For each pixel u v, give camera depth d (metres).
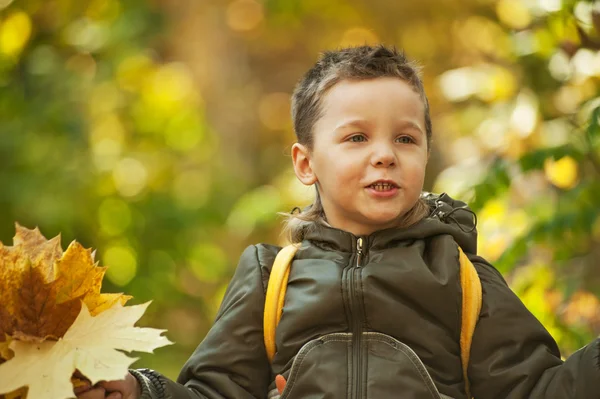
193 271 10.45
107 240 9.87
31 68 9.91
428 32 12.56
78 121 9.74
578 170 4.75
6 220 8.98
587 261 4.89
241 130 15.16
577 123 4.71
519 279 4.72
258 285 2.71
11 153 9.15
